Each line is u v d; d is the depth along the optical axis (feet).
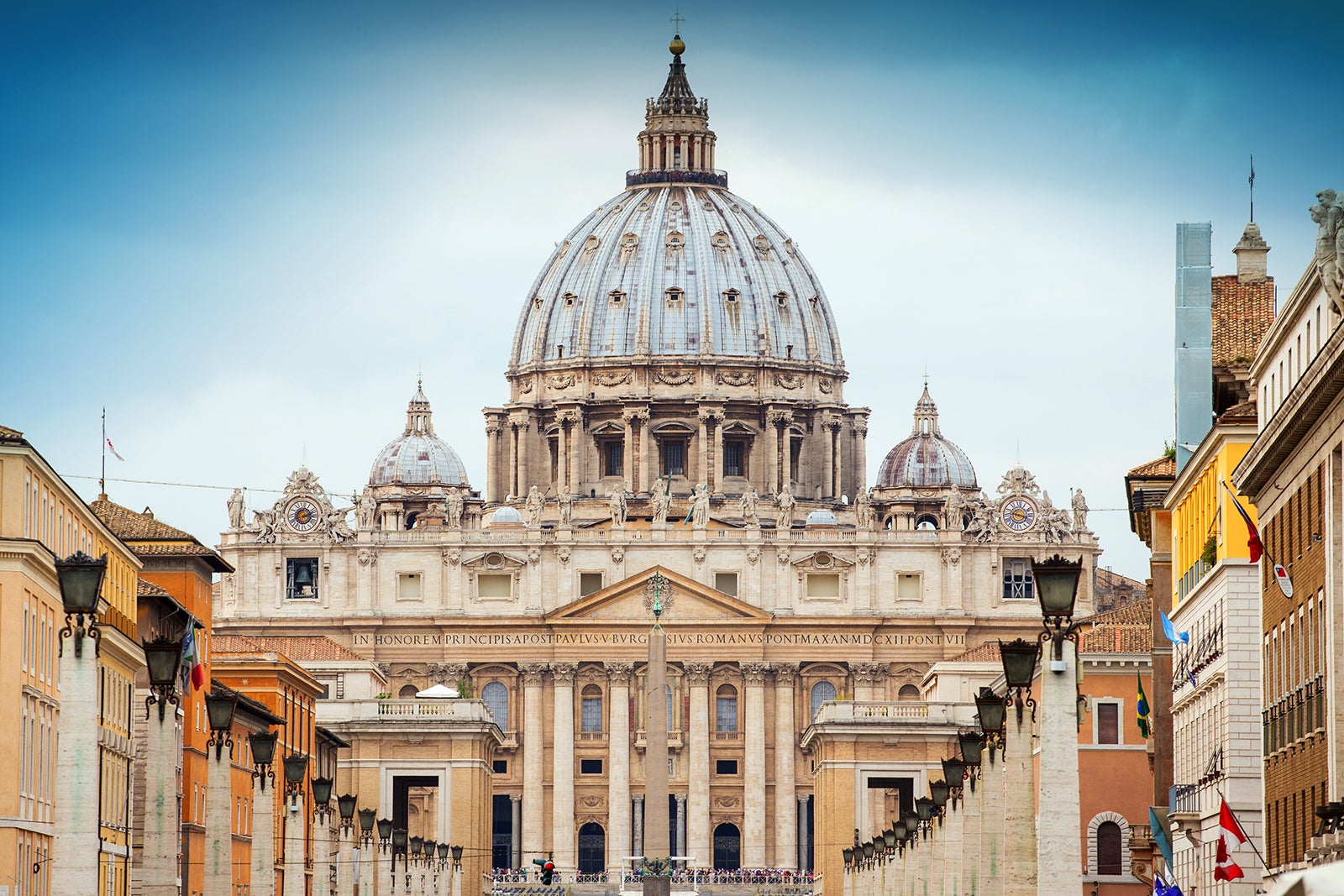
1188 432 515.91
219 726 403.75
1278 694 392.68
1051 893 271.49
